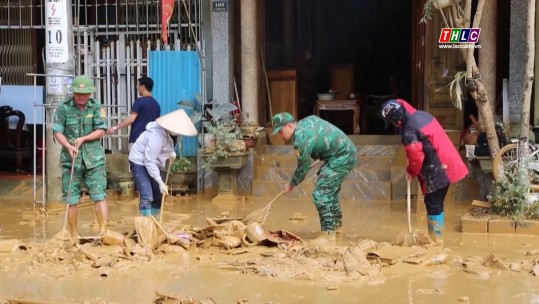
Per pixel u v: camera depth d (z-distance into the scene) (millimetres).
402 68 27484
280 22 22938
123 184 17297
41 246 10906
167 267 9844
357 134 19406
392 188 16047
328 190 11492
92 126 11727
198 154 17281
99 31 18188
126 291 8656
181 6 17797
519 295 8391
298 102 22141
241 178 16938
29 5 19219
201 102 17250
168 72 17641
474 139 15961
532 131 15078
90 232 12625
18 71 19344
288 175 16812
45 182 15773
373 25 27734
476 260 10016
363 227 12914
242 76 17625
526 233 12172
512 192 12547
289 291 8609
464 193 15648
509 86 15297
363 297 8344
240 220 11750
